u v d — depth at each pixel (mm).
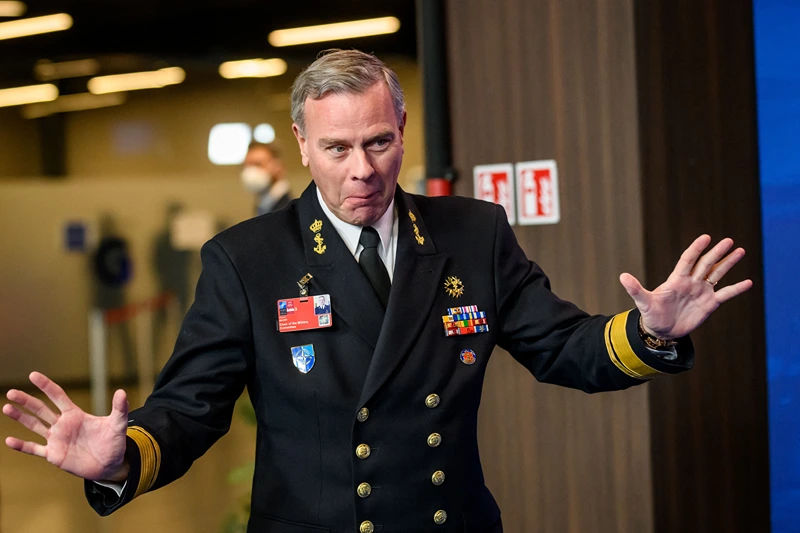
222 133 12867
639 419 3223
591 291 3326
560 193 3398
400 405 1718
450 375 1759
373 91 1667
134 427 1647
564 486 3439
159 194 10836
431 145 3715
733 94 3318
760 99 3291
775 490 3297
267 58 11969
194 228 10797
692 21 3250
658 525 3205
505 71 3555
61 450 1533
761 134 3297
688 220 3240
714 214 3279
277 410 1736
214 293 1771
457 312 1798
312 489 1708
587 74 3301
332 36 11078
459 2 3684
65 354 10688
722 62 3297
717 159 3287
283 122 12844
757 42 3283
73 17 9719
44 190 10727
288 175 12523
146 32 10469
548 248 3443
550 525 3488
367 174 1661
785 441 3264
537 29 3439
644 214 3176
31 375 1521
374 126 1664
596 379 1775
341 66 1673
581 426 3391
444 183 3693
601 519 3344
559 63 3381
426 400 1728
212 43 11086
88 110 13031
